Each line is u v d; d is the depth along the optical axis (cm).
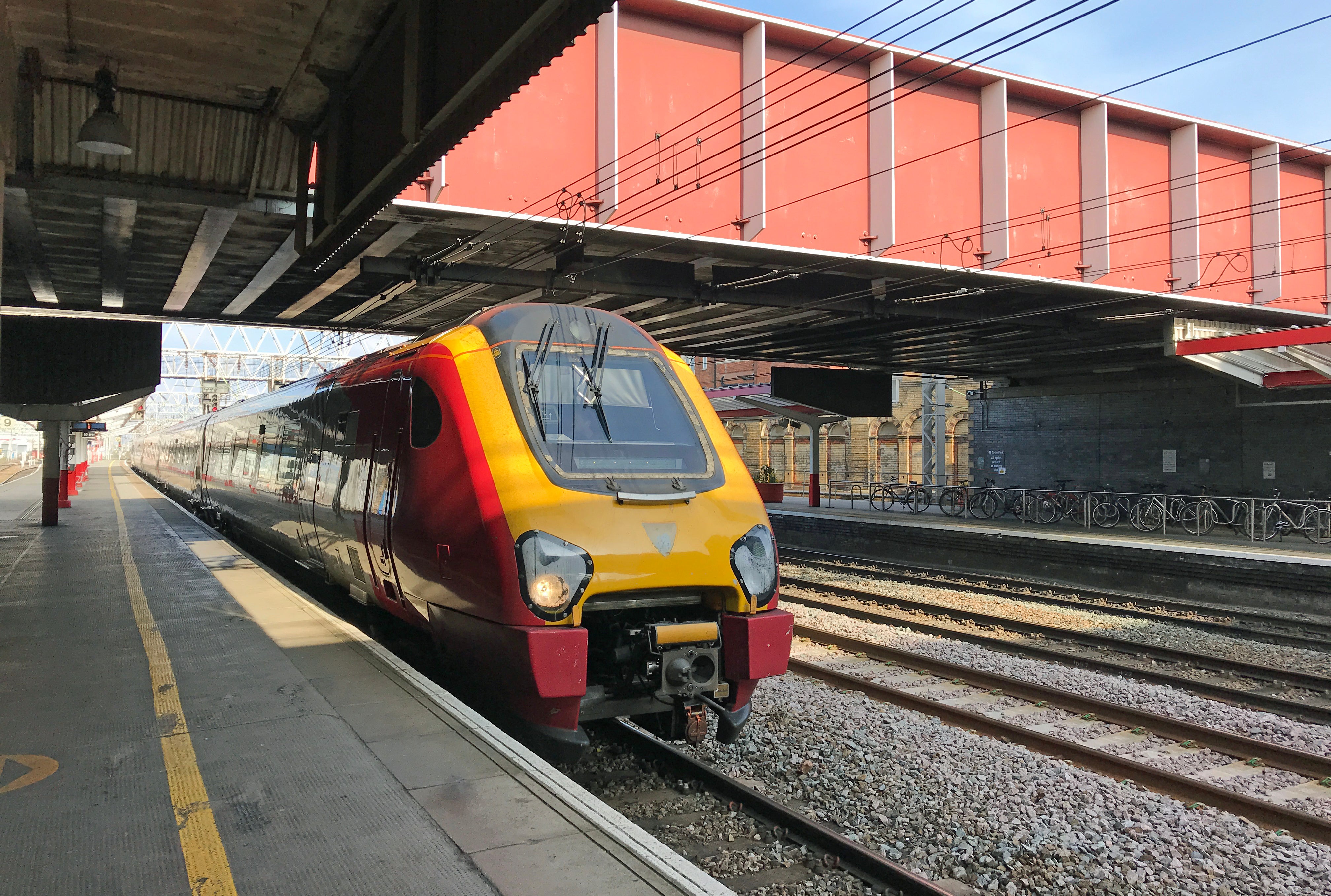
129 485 3994
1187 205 1530
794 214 1250
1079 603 1273
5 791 392
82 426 2978
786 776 577
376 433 710
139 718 495
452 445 577
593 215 1145
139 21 690
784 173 1243
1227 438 2091
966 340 2002
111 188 952
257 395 1468
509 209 1098
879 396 2584
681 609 570
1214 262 1584
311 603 845
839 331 1912
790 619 564
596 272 1402
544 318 630
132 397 1820
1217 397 2111
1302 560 1253
